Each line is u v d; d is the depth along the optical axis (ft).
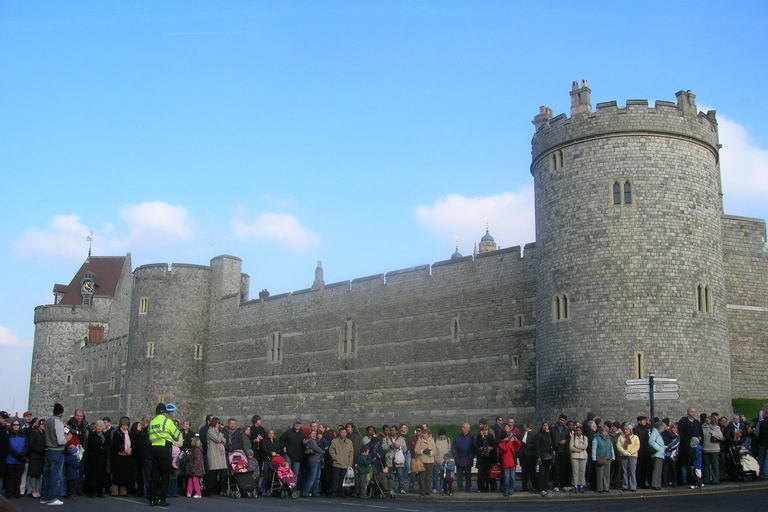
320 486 85.87
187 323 202.80
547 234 116.88
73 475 71.67
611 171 111.04
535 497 72.90
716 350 108.06
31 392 285.84
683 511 56.75
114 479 74.79
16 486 70.64
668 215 108.78
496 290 137.49
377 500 75.31
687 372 104.78
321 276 209.67
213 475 76.84
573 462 74.38
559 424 77.15
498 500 72.64
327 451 81.92
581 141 114.01
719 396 106.83
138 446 74.79
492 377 135.03
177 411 197.57
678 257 107.96
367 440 81.97
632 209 109.09
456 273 145.48
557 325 112.78
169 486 75.56
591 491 74.84
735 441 81.05
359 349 162.09
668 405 103.30
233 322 197.88
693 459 76.02
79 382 276.62
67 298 296.30
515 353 131.95
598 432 74.13
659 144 110.63
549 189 117.60
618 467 76.79
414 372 149.28
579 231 112.16
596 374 106.93
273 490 79.15
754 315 123.65
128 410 200.95
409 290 154.30
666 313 106.11
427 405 145.38
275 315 185.88
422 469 77.15
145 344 201.67
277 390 180.24
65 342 285.02
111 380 249.96
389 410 152.46
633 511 57.62
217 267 206.69
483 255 141.08
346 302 167.73
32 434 70.74
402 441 80.79
